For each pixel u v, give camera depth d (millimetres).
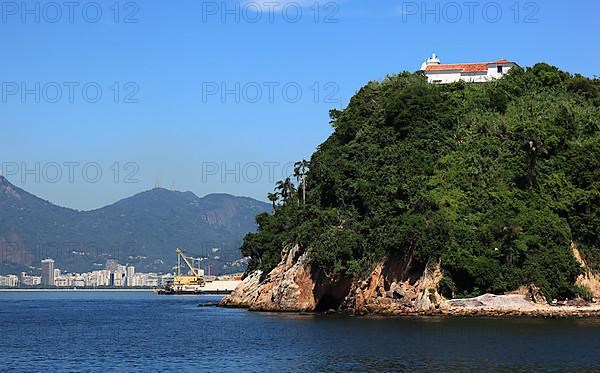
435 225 108250
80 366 64875
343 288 118062
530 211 113125
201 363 64250
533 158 118188
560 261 106938
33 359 70312
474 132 126375
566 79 146750
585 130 126750
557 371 54656
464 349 66125
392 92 141500
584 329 81125
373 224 116188
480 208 114062
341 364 60062
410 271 109000
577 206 115312
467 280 107000
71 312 163000
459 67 161375
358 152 128500
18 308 191000
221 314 130375
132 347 78562
